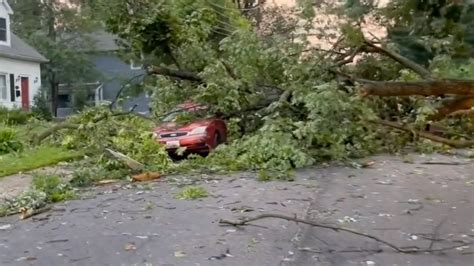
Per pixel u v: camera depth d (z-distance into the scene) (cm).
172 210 550
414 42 918
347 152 894
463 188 643
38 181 677
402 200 578
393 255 386
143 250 411
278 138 836
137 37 1110
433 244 412
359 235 438
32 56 2392
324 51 915
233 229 465
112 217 529
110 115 995
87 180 755
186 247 414
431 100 843
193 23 1095
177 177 778
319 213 520
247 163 828
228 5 1158
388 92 527
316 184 683
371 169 802
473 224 471
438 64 823
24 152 1097
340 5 795
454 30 648
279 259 381
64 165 948
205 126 1034
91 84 2750
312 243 420
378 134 916
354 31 832
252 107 1029
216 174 795
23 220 535
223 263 374
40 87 2489
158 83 1084
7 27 2275
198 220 502
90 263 383
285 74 934
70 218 532
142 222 502
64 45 2750
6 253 416
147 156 869
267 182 707
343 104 823
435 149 979
